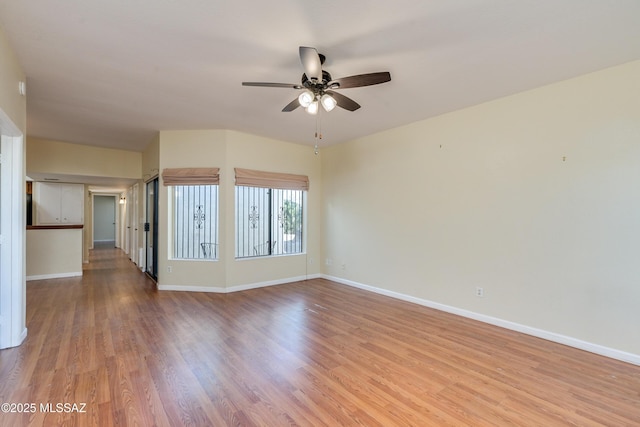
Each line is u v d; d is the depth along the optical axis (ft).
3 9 6.08
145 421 5.72
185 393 6.64
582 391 6.91
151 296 14.11
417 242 13.35
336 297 14.29
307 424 5.73
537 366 7.99
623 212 8.34
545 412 6.17
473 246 11.46
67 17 6.35
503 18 6.36
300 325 10.75
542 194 9.75
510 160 10.45
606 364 8.12
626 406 6.39
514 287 10.39
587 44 7.34
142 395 6.53
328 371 7.66
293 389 6.86
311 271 18.33
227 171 14.80
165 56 7.94
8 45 7.26
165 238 15.21
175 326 10.48
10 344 8.65
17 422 5.63
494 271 10.89
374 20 6.43
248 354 8.51
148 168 17.93
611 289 8.53
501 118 10.66
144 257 19.61
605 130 8.59
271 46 7.45
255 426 5.64
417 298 13.32
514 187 10.37
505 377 7.46
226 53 7.79
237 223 15.72
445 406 6.33
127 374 7.36
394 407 6.27
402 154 13.94
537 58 7.99
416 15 6.25
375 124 13.71
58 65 8.40
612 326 8.50
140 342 9.16
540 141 9.78
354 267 16.40
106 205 41.47
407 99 10.77
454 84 9.55
